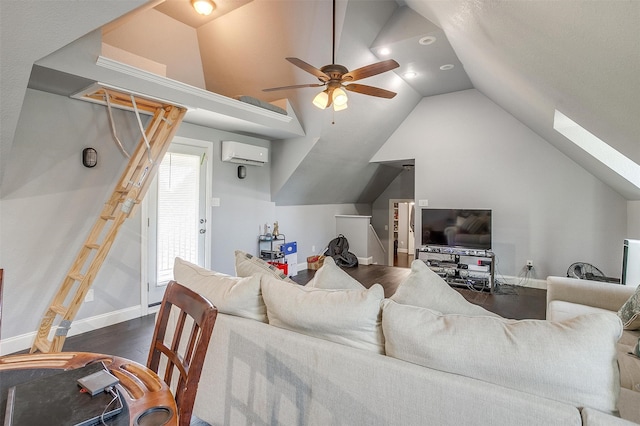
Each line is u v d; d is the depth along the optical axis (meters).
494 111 5.53
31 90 2.81
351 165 6.49
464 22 2.57
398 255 10.23
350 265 6.80
